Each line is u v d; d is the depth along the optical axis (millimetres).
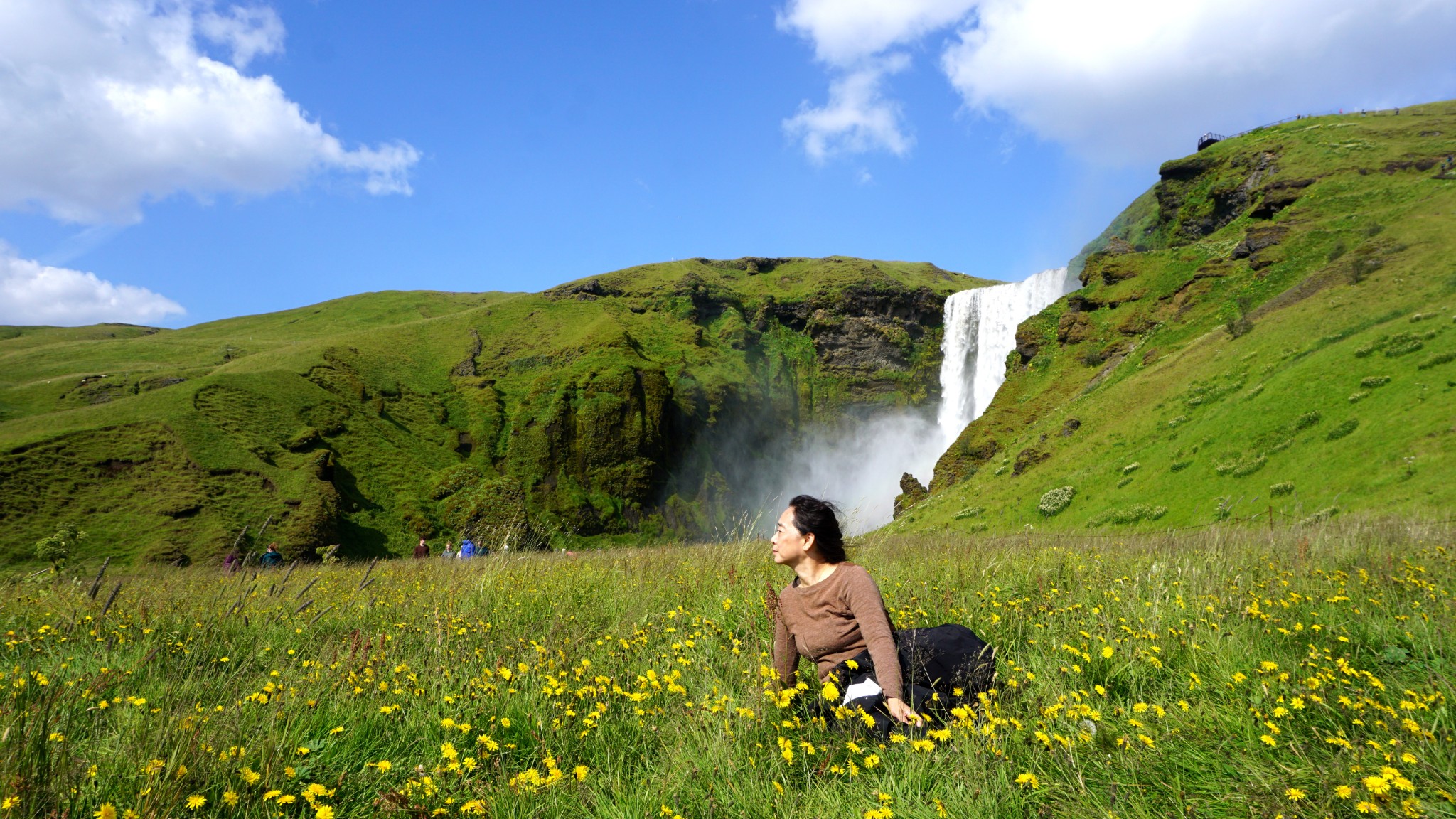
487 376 123062
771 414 133250
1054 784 2703
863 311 147125
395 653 4656
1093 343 70688
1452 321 31453
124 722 3125
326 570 11359
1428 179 58156
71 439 76688
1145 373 52312
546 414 109875
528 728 3357
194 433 82688
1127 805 2551
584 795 2814
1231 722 3084
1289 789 2410
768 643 4707
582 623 5578
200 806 2416
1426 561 6812
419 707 3607
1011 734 3076
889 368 141500
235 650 4840
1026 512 42156
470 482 96188
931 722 3361
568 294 147625
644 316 142000
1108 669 3988
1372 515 20859
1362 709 3010
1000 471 52531
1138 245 94562
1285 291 47906
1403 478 24391
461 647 4645
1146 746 2938
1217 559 6746
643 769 3033
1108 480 39656
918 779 2748
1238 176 80438
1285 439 31578
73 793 2439
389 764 2824
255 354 118938
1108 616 4918
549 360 124812
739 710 3316
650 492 109062
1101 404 51000
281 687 3672
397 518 88812
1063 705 3283
